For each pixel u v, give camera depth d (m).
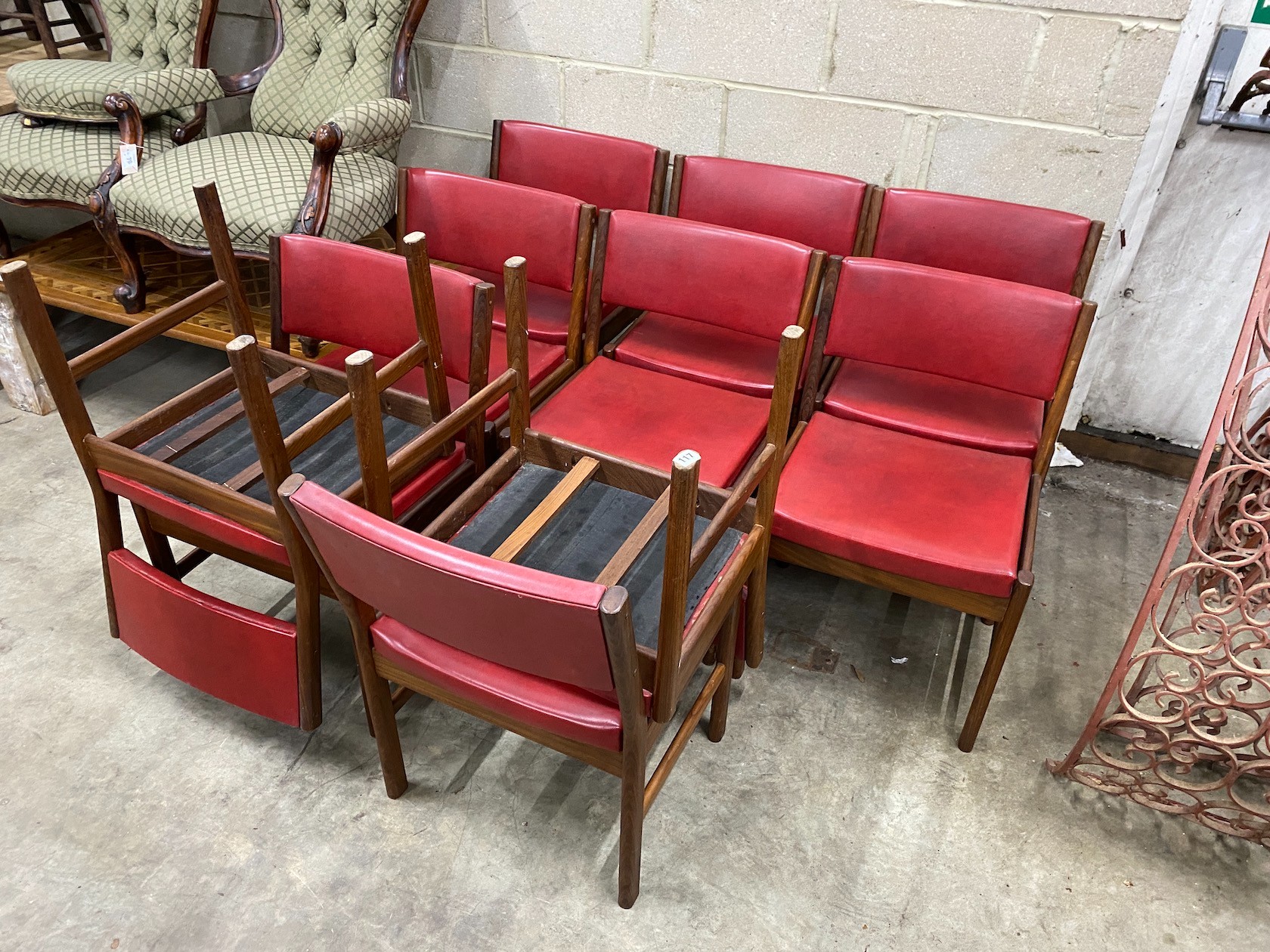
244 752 1.75
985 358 1.76
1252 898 1.54
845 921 1.50
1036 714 1.85
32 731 1.78
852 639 2.02
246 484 1.62
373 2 2.48
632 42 2.40
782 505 1.67
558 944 1.46
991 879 1.56
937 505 1.67
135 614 1.76
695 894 1.53
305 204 2.24
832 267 1.82
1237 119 2.07
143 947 1.45
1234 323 2.34
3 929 1.46
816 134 2.36
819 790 1.70
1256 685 1.91
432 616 1.15
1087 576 2.20
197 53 2.66
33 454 2.51
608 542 1.51
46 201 2.54
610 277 2.02
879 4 2.12
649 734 1.32
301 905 1.50
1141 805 1.67
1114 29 1.97
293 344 2.36
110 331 3.08
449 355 1.71
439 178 2.14
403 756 1.75
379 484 1.43
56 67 2.57
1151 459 2.59
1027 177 2.23
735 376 2.03
